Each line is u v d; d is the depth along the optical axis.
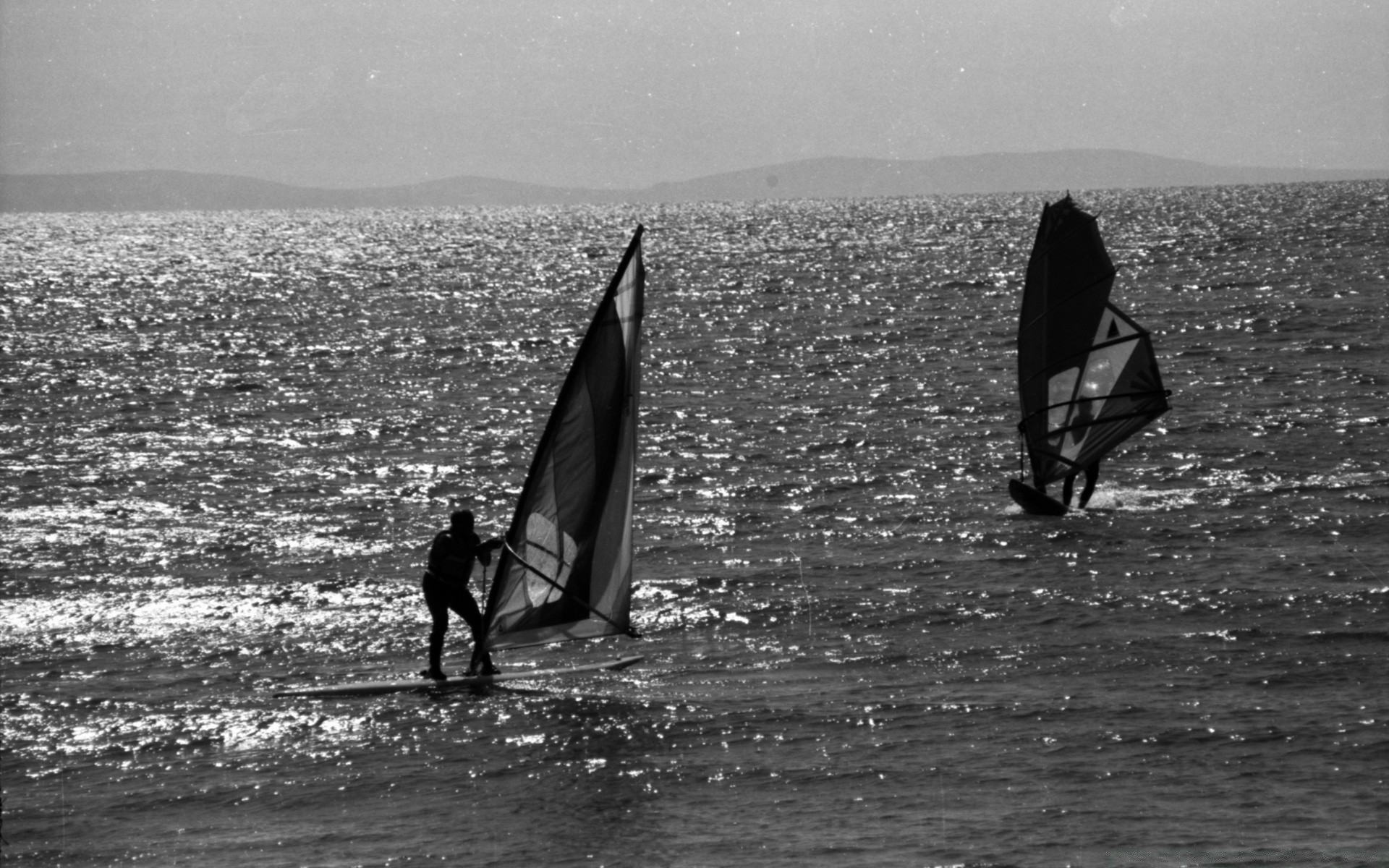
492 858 32.91
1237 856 30.94
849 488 84.06
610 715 43.91
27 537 76.00
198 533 76.69
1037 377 77.00
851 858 31.83
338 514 81.44
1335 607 53.06
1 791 39.53
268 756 41.75
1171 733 39.66
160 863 33.69
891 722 42.06
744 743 40.75
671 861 32.16
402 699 46.94
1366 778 35.62
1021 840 32.44
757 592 60.59
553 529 49.50
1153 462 87.00
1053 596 57.22
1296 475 80.56
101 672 52.06
